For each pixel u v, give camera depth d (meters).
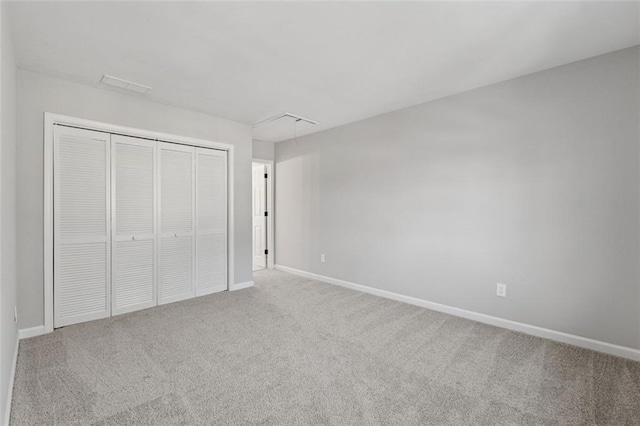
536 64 2.39
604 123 2.22
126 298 3.06
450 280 3.07
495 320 2.77
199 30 1.94
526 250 2.59
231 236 3.90
